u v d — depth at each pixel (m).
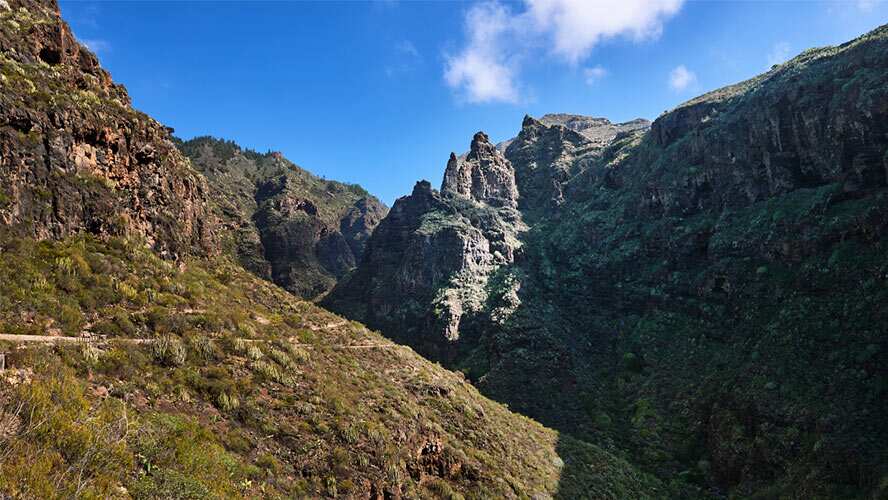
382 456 23.94
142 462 13.80
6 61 28.08
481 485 29.80
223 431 18.88
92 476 11.96
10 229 22.06
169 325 23.61
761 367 60.72
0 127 23.80
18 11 33.97
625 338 91.62
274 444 20.41
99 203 28.39
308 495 18.72
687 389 69.62
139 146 35.50
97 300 22.27
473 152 167.25
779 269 75.38
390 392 33.78
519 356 84.56
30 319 18.28
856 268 62.50
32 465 10.90
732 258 84.50
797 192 82.25
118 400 15.91
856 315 57.44
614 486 44.88
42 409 12.49
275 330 32.94
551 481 38.16
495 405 54.12
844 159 77.19
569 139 184.75
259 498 16.27
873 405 47.56
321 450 21.70
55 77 31.33
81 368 16.55
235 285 39.94
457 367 91.44
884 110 73.06
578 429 67.69
